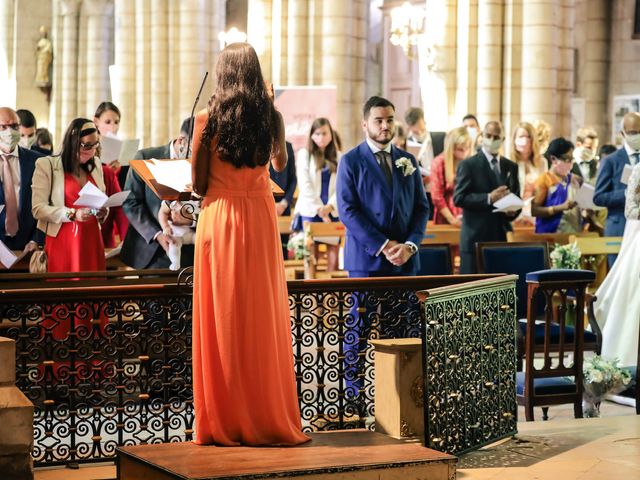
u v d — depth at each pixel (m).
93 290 6.71
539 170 13.38
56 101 31.16
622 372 8.35
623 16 22.38
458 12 16.52
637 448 7.09
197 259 6.04
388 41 25.22
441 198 12.84
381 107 8.12
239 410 5.98
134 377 6.88
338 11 17.67
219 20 23.92
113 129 10.77
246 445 6.04
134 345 6.88
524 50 16.27
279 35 17.92
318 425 7.27
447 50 16.56
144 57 23.73
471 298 6.99
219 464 5.65
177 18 23.48
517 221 13.23
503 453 6.98
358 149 8.24
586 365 8.33
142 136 23.80
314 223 12.73
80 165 8.73
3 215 9.25
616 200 11.70
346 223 8.15
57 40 31.05
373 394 7.46
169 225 8.56
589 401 8.42
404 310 7.43
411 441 6.84
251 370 5.96
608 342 9.65
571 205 12.12
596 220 13.67
